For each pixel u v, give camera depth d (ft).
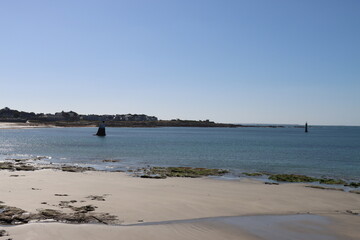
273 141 332.39
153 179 93.76
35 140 293.43
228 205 62.08
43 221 48.19
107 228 46.03
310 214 57.57
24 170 107.04
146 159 155.63
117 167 125.08
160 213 54.95
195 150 209.05
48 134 412.57
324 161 153.89
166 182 88.48
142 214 53.88
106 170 114.83
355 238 45.62
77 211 53.78
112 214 53.06
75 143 261.44
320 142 322.96
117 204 59.41
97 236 42.70
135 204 59.93
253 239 44.27
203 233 45.85
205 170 114.62
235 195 72.02
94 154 177.37
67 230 44.45
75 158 156.87
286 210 59.93
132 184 83.10
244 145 262.67
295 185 87.97
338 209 61.77
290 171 121.39
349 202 67.56
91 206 57.16
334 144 289.53
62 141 283.38
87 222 48.75
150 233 44.73
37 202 58.49
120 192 70.90
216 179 97.71
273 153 193.36
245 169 124.36
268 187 83.87
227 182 91.61
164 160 152.35
